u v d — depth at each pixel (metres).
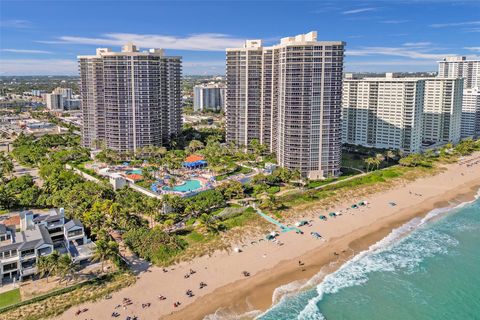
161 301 125.12
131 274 138.00
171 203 183.88
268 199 196.88
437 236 179.88
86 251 145.00
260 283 138.00
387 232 182.50
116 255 143.00
